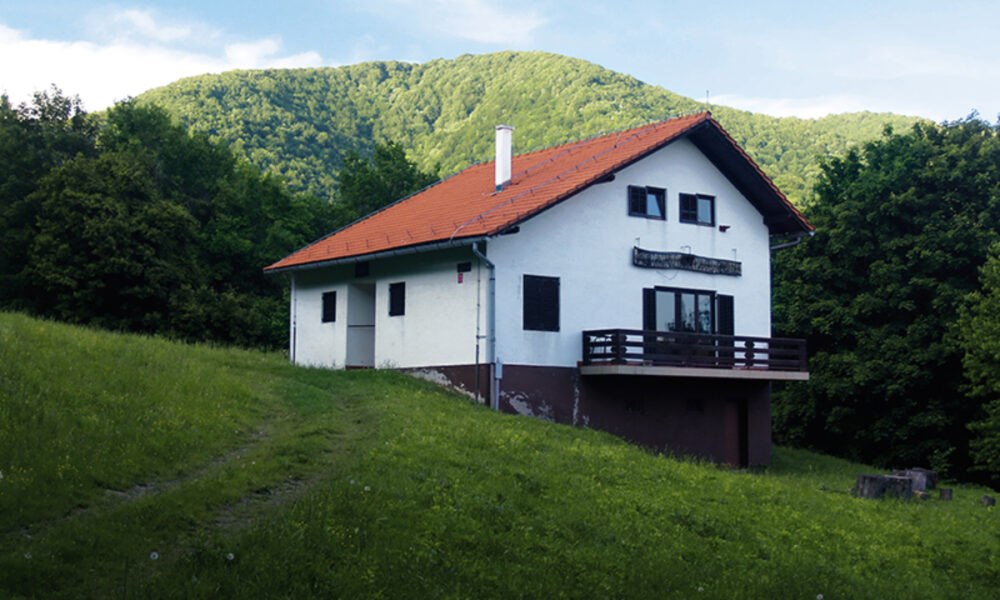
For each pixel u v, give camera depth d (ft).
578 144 112.27
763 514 59.21
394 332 98.53
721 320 103.45
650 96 519.60
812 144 430.20
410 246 91.45
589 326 92.84
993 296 116.47
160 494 42.39
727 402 102.63
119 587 32.32
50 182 147.02
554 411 89.51
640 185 98.02
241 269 185.88
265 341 165.27
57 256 142.41
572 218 92.53
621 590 40.34
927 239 129.29
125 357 70.18
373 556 37.86
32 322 78.33
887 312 132.98
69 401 53.72
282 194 208.95
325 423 62.49
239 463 49.55
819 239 143.43
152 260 148.46
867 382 129.39
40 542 34.65
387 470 50.26
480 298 87.30
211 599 32.14
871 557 53.31
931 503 73.67
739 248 105.81
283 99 610.24
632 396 95.25
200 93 549.13
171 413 56.59
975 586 51.67
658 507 54.60
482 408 81.25
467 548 41.50
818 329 138.00
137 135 210.79
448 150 554.87
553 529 46.39
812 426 143.84
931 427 128.36
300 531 38.27
